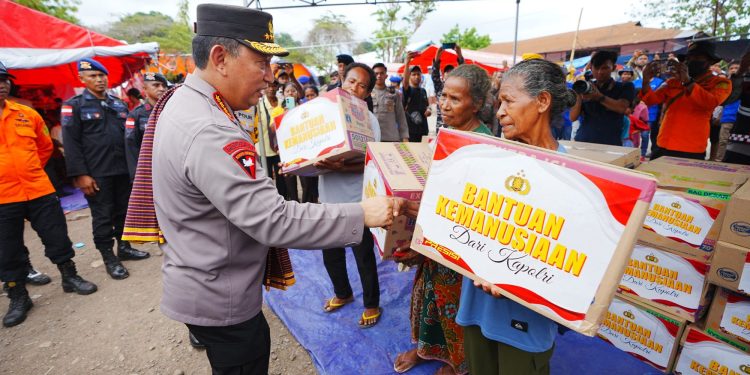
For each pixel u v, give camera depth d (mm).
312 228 1127
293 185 4961
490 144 1010
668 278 1840
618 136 3689
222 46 1153
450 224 1104
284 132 2248
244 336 1329
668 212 1783
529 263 954
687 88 3465
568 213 881
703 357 1771
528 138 1189
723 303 1673
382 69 4793
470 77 1596
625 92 3568
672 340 1872
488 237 1025
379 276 3191
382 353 2283
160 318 2842
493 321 1258
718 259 1602
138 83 7984
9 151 2719
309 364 2281
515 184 966
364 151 1985
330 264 2627
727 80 3320
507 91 1173
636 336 2029
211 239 1189
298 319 2645
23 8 5637
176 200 1154
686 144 3602
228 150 1067
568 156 883
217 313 1240
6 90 2666
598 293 846
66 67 7070
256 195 1069
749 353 1620
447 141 1101
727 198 1612
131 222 1317
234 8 1157
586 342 2254
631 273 1987
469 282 1322
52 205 3061
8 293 2842
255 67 1216
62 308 3010
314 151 2039
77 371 2322
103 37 6746
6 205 2723
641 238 1904
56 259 3137
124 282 3424
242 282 1266
